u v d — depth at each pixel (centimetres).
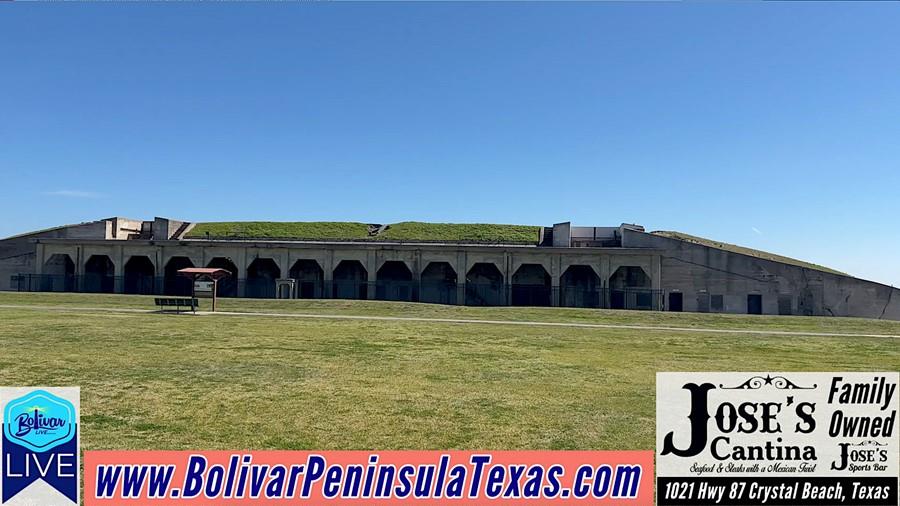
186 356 1805
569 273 5725
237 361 1730
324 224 7250
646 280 5444
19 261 6219
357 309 4197
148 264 6256
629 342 2534
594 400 1265
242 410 1131
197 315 3444
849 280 4856
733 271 5122
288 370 1587
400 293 5684
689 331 3112
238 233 6781
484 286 5650
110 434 965
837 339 2827
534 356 1995
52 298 4600
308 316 3572
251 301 4666
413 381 1464
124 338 2223
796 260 5953
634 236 5491
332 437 974
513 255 5506
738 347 2431
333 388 1352
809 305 4928
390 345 2217
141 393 1259
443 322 3347
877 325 3625
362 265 5994
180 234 6588
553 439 977
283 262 5753
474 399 1263
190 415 1088
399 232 6812
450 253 5594
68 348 1914
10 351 1817
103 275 6112
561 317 3856
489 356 1970
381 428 1026
